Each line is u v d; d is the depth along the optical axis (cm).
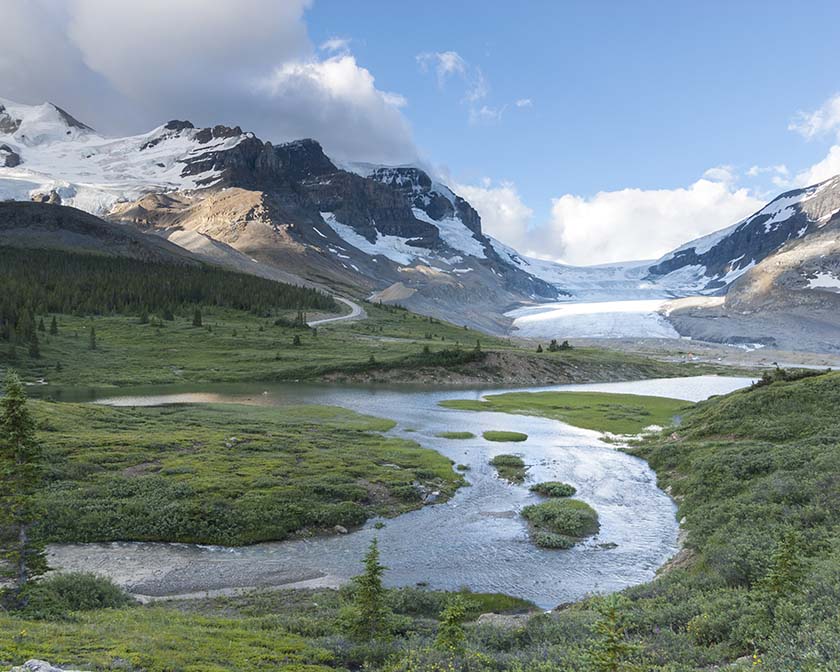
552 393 12838
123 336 17100
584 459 6347
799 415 5653
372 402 10812
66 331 16612
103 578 2758
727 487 4222
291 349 17125
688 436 6488
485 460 6281
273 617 2427
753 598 2005
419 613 2725
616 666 1323
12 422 2459
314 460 5541
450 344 19700
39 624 1853
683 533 3941
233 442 6053
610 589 3103
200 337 17800
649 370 18200
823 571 2023
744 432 5794
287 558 3562
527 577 3297
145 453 5341
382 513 4469
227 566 3400
